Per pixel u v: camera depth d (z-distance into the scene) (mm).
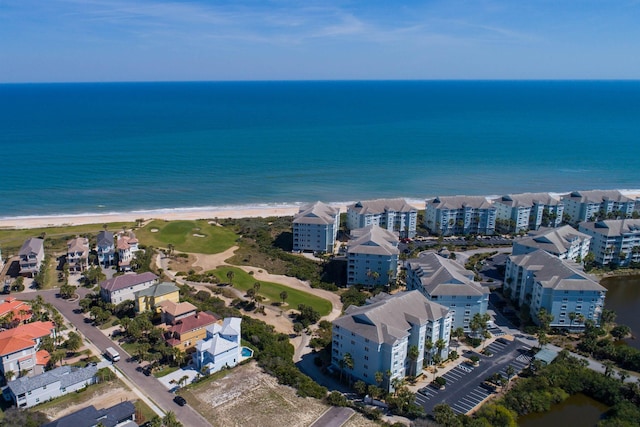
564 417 117688
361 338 123438
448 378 130000
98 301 163500
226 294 175875
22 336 127812
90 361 131000
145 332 145125
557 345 147125
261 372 130125
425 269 162625
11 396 113938
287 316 162625
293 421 110625
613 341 152000
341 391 124688
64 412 110688
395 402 115875
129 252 199625
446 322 135875
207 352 130125
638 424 110875
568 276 154875
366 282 189000
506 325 160125
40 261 194500
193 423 108750
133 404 109688
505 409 114125
